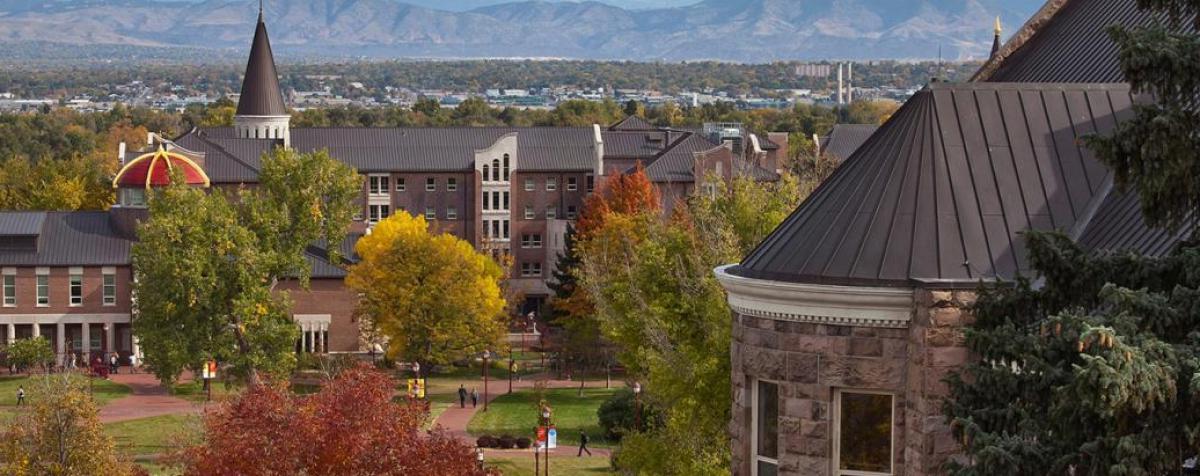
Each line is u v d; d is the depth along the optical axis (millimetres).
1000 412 39281
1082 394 34312
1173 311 36594
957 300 43625
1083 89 49250
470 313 197000
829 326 45844
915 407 44281
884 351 45250
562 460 145125
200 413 123812
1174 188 38438
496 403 184125
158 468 135125
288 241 187375
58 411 94062
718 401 81500
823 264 46406
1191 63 37500
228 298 176250
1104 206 46969
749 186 107438
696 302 87438
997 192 47031
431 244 196500
